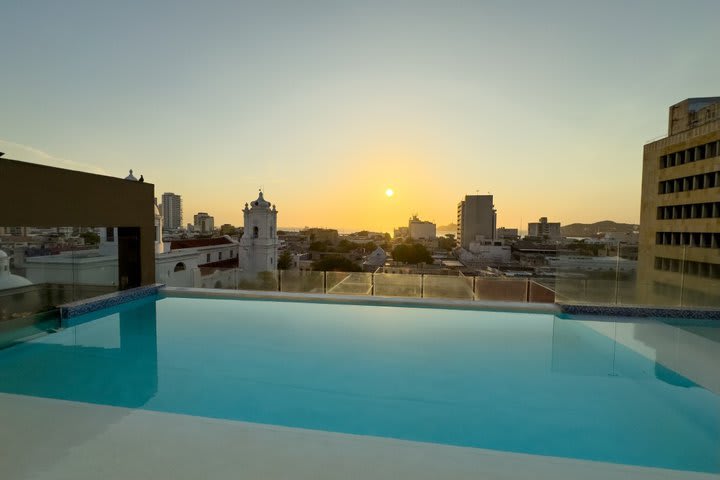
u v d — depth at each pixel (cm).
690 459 393
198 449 274
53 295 836
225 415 475
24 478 242
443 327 827
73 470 250
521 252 8600
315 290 1080
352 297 1005
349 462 259
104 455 266
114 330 812
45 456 265
